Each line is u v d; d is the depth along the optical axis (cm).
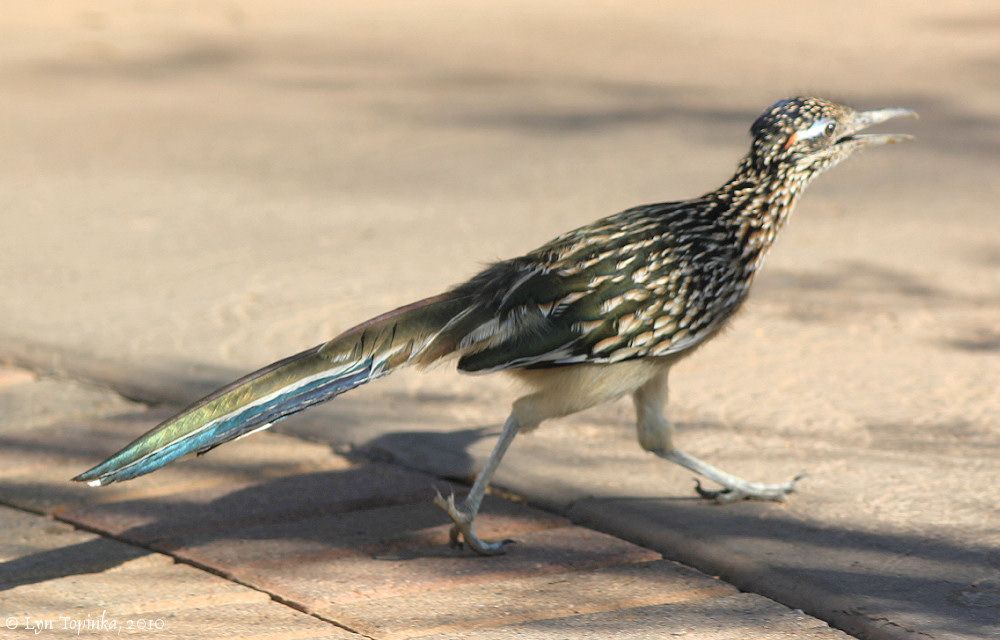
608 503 1197
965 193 2366
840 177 2506
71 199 2364
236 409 1017
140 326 1695
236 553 1116
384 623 995
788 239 2088
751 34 4347
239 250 2048
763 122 1185
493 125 3009
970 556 1084
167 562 1113
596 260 1105
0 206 2311
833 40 4212
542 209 2275
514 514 1202
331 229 2169
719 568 1084
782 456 1309
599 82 3531
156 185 2466
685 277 1120
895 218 2203
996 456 1303
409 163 2647
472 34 4397
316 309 1755
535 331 1079
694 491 1225
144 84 3497
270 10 4775
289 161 2669
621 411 1445
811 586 1034
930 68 3662
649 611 1017
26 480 1271
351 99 3309
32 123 3008
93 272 1936
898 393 1475
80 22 4403
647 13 4884
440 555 1117
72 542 1148
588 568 1095
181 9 4694
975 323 1705
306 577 1073
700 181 2453
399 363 1055
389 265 1956
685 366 1570
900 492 1216
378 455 1330
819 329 1686
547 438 1364
